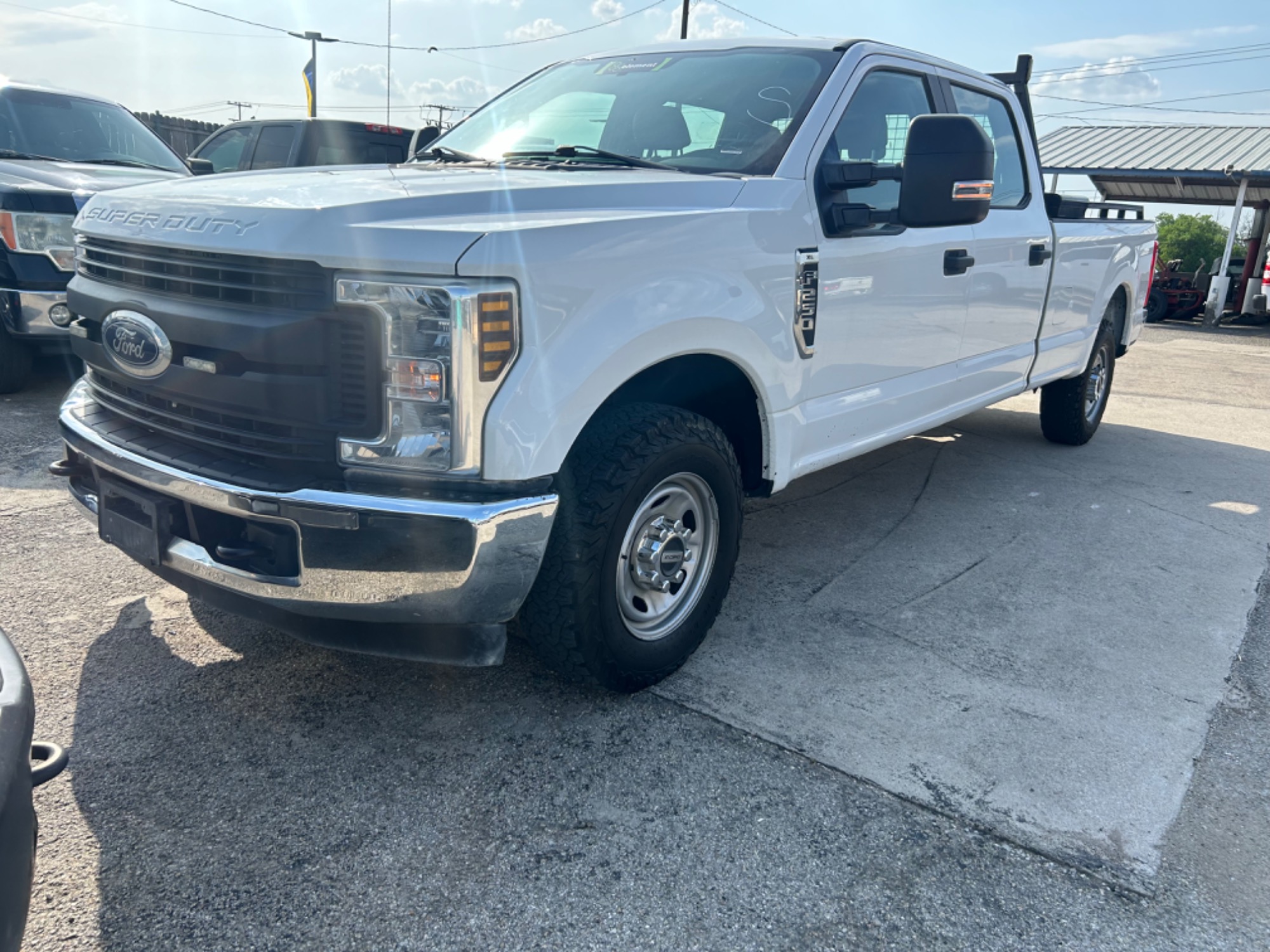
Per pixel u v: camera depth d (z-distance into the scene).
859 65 3.41
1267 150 17.98
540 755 2.46
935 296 3.74
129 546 2.51
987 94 4.38
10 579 3.39
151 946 1.81
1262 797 2.39
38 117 6.77
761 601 3.48
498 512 2.11
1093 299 5.44
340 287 2.07
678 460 2.59
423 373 2.07
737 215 2.74
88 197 5.58
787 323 2.95
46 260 5.53
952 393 4.14
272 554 2.26
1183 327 17.05
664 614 2.80
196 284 2.25
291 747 2.46
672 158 3.22
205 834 2.12
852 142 3.36
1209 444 6.42
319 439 2.17
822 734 2.59
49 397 6.05
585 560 2.41
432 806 2.25
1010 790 2.37
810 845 2.15
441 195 2.32
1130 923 1.95
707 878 2.04
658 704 2.73
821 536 4.23
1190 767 2.50
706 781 2.37
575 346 2.23
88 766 2.35
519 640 3.10
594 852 2.11
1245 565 4.02
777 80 3.34
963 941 1.89
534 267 2.13
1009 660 3.07
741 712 2.70
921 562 3.94
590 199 2.54
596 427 2.51
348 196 2.28
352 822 2.18
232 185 2.56
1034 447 6.12
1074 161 19.75
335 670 2.86
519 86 4.01
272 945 1.83
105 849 2.06
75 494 2.79
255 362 2.16
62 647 2.92
